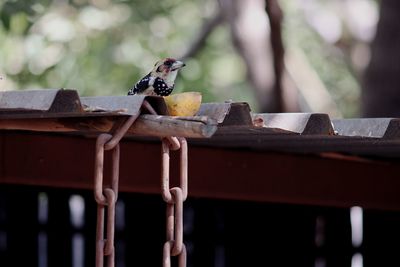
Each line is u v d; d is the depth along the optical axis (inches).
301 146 350.0
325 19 1051.3
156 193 373.7
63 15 831.7
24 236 418.3
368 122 283.6
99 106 245.3
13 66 810.8
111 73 899.4
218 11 930.1
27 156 334.6
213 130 230.5
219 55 1080.2
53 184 339.3
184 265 244.4
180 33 970.1
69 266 431.8
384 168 409.7
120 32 900.6
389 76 674.8
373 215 471.8
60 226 430.3
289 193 382.9
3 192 414.0
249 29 781.3
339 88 1120.8
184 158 245.6
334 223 474.0
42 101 231.9
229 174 369.1
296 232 467.8
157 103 240.5
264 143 339.9
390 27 672.4
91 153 348.2
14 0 711.1
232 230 456.8
